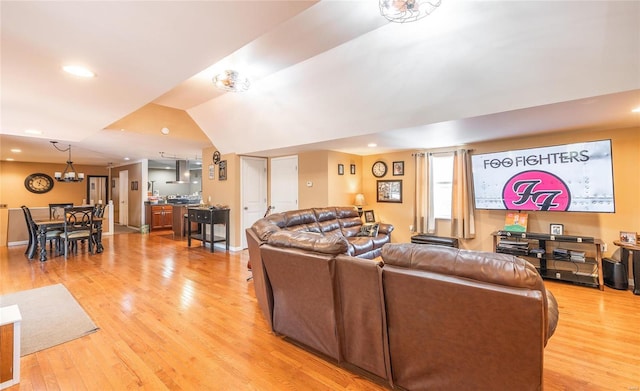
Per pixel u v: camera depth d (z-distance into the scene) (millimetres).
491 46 2246
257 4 1386
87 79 2303
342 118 3660
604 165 3367
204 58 1961
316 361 2035
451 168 4914
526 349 1303
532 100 2543
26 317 2709
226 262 4781
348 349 1930
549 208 3727
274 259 2215
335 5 1997
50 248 5805
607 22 1865
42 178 8742
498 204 4125
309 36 2404
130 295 3281
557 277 3668
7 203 8180
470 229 4625
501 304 1307
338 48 2664
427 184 5102
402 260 1642
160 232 8211
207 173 6438
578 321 2604
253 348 2199
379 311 1731
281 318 2312
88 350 2170
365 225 4977
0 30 1599
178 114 5324
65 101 2822
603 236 3666
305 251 2045
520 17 1998
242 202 5840
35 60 1979
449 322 1479
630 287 3424
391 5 1838
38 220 5402
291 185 5902
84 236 5367
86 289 3477
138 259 4984
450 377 1534
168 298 3195
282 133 4461
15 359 1796
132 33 1646
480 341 1411
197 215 5824
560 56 2145
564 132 3760
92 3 1357
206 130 5258
